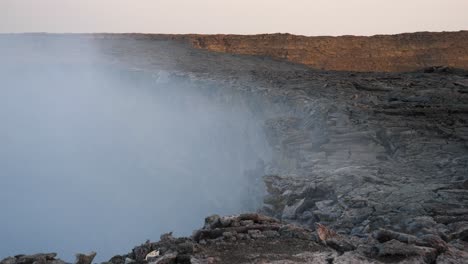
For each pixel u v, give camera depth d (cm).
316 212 1345
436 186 1466
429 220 1168
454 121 2273
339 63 5822
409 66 5806
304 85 3453
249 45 5944
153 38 6066
